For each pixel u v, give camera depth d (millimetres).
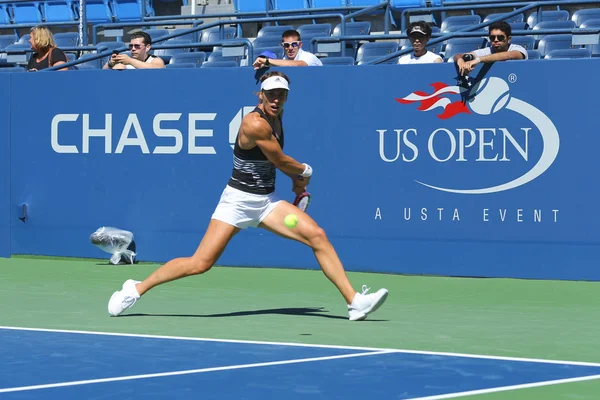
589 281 11539
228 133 12891
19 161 13961
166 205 13219
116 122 13430
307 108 12539
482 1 18766
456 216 12000
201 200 13055
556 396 5762
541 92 11609
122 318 8961
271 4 21734
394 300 10297
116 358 6945
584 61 11445
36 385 6035
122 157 13422
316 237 8742
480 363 6777
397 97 12180
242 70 12797
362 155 12344
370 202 12336
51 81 13734
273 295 10688
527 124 11672
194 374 6371
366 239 12375
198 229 13094
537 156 11648
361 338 7820
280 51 16984
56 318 8930
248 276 12180
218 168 12969
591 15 17578
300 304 10008
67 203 13734
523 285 11320
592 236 11508
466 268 11992
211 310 9547
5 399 5648
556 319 8992
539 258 11703
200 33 20266
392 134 12219
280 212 8789
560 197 11594
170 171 13188
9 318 8930
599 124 11430
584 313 9398
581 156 11508
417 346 7449
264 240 12891
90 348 7352
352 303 8773
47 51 14773
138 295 9000
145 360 6867
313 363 6750
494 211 11852
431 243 12109
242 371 6469
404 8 20594
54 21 24094
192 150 13070
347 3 21188
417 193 12148
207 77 12961
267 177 8758
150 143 13273
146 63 13648
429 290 11008
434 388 5945
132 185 13383
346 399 5648
